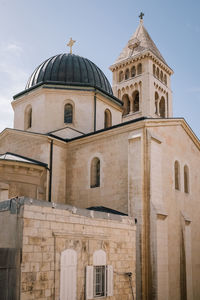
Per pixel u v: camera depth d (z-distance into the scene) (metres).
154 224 21.23
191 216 26.94
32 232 13.50
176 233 24.36
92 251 15.75
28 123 32.59
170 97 61.03
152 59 57.22
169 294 22.38
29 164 24.16
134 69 58.50
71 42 37.31
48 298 13.48
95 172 25.86
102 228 16.59
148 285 20.50
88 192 25.42
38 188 24.81
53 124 30.72
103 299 15.70
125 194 23.03
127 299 16.95
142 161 22.48
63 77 32.44
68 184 26.92
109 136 25.08
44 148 26.64
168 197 24.16
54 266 13.96
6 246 13.81
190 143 28.89
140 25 63.06
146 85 54.66
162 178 23.84
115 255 16.95
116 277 16.72
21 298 12.55
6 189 23.03
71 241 14.88
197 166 29.59
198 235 27.62
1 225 14.33
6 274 12.99
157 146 23.59
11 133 29.44
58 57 34.28
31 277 13.06
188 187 27.58
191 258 25.47
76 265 14.88
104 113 33.28
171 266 23.08
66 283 14.27
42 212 14.02
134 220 18.61
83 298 14.87
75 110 31.39
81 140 26.73
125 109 57.62
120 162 23.91
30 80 33.75
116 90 58.88
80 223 15.52
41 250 13.66
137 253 21.02
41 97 31.41
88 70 33.72
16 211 13.70
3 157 24.22
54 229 14.34
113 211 22.41
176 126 26.77
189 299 24.08
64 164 27.36
